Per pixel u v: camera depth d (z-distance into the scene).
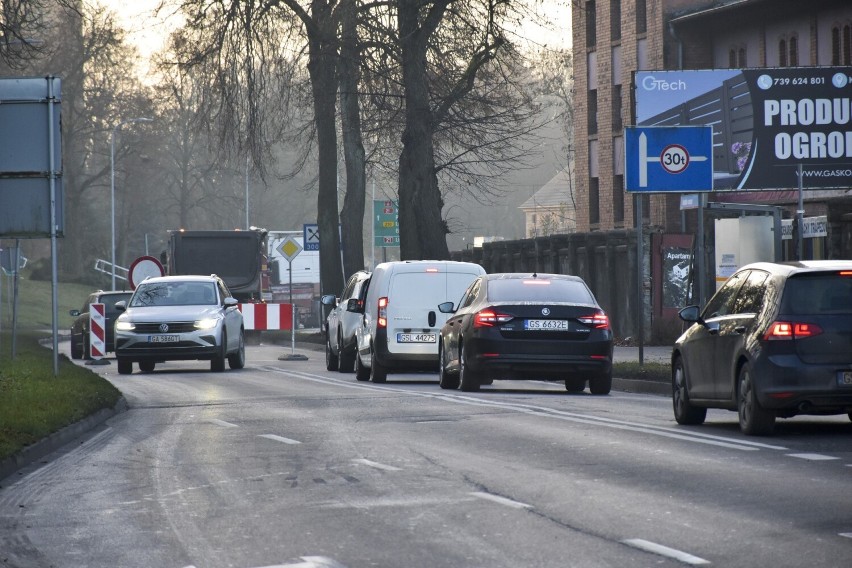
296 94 98.50
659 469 28.30
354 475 28.42
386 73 91.44
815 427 37.56
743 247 78.06
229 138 95.88
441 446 33.53
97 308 87.38
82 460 33.34
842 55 104.38
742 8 112.88
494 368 53.12
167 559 19.98
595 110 139.75
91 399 46.94
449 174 99.88
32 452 33.69
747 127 88.50
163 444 36.38
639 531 20.97
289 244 109.94
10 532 22.89
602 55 135.62
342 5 90.88
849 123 88.00
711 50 120.25
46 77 53.69
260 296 121.81
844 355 34.16
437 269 64.69
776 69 88.25
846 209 70.00
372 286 67.19
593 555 19.11
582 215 141.62
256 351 109.94
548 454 31.39
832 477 26.56
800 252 81.25
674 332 90.00
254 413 45.59
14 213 54.06
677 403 40.00
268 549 20.38
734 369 35.94
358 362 69.12
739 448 31.98
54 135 53.81
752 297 36.56
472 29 89.75
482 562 18.86
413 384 64.19
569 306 53.47
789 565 18.06
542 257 110.12
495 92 93.88
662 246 91.06
